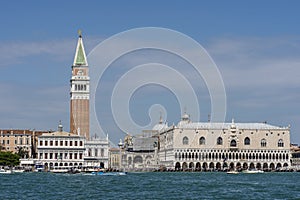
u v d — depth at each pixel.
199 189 174.62
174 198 144.12
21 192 162.62
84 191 166.00
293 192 163.75
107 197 146.50
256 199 142.62
